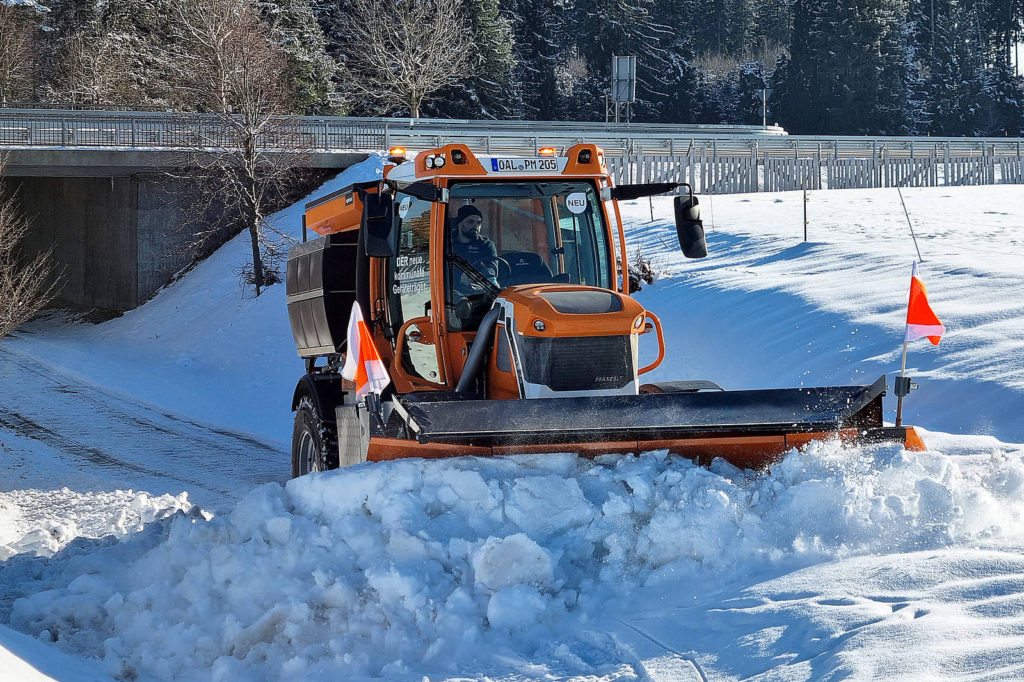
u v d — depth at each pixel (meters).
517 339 5.92
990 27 102.44
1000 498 5.48
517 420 5.23
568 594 4.59
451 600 4.47
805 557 4.76
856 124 81.88
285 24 54.75
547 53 79.12
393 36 49.16
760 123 86.25
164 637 4.82
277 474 12.32
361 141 34.56
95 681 4.38
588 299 6.03
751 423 5.46
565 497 4.94
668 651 4.04
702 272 17.52
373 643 4.43
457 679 4.01
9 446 14.58
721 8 120.88
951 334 11.59
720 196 30.77
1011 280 13.56
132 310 30.58
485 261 6.66
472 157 6.62
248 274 27.27
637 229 22.19
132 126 30.47
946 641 3.55
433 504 4.94
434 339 6.59
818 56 82.44
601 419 5.31
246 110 28.80
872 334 12.16
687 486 5.06
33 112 30.16
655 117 82.62
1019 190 31.75
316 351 8.73
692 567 4.77
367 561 4.80
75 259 34.75
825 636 3.83
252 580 4.83
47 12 52.72
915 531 4.86
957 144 44.31
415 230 6.96
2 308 20.38
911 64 89.25
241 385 19.83
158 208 31.23
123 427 16.03
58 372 21.94
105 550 6.27
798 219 22.75
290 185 32.31
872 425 5.83
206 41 32.03
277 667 4.42
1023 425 9.02
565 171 6.82
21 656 4.30
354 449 6.44
